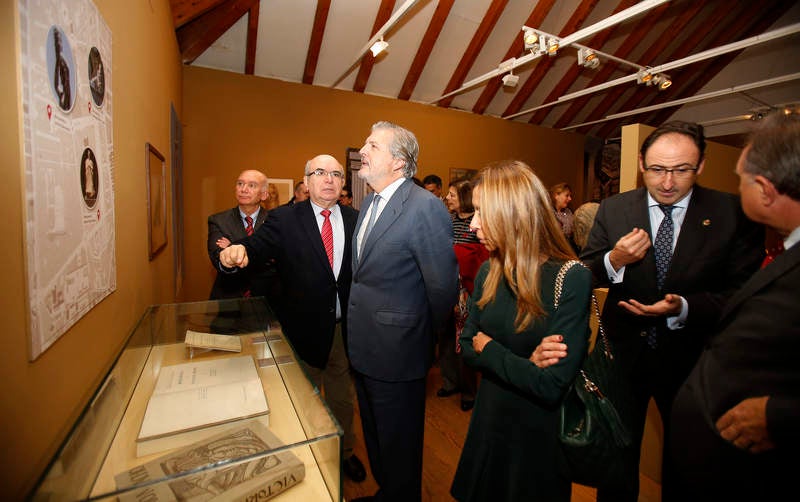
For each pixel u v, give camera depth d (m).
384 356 1.33
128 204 1.41
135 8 1.60
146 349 1.10
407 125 6.14
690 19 5.77
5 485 0.57
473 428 1.10
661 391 1.27
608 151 8.23
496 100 6.93
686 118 7.34
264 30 4.61
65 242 0.77
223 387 0.86
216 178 4.81
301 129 5.27
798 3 5.93
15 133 0.60
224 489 0.58
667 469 1.20
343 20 4.73
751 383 0.70
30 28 0.64
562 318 0.94
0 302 0.56
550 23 5.47
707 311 1.15
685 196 1.27
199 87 4.69
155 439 0.65
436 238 1.29
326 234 1.79
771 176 0.70
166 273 2.51
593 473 0.91
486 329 1.10
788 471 0.68
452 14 5.16
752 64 6.40
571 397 0.97
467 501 1.06
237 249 1.50
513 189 1.00
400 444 1.37
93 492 0.53
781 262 0.71
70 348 0.83
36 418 0.67
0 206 0.56
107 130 1.10
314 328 1.72
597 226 1.49
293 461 0.63
